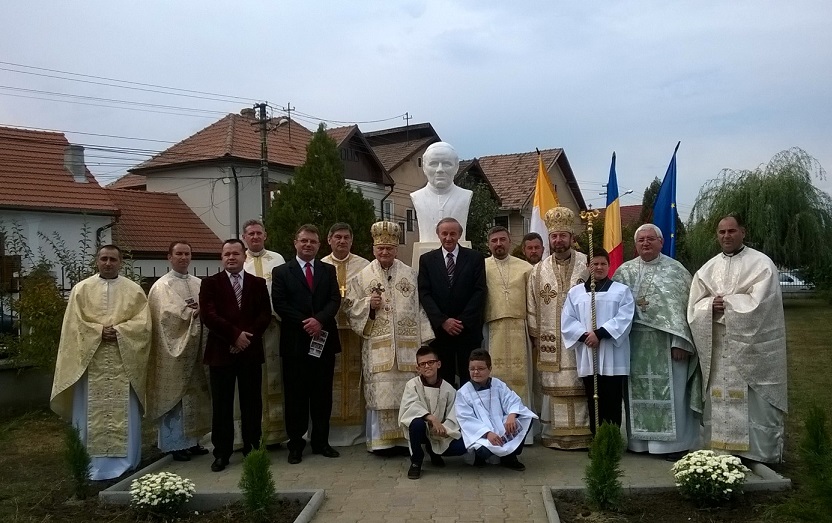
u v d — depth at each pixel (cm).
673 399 698
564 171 3847
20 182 2211
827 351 1600
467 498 594
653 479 633
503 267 779
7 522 568
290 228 2161
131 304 698
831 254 2823
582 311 717
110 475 683
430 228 889
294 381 716
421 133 3581
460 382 750
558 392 746
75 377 675
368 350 745
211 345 696
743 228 670
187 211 2858
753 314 638
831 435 723
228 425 696
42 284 1055
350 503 585
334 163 2252
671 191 1009
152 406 722
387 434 732
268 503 559
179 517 577
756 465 646
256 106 2528
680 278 714
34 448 834
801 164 2861
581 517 547
